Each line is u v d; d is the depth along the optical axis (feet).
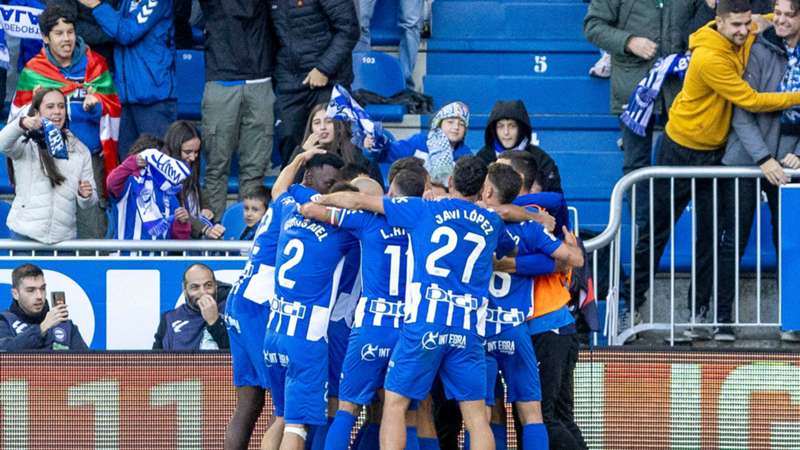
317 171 91.81
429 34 142.10
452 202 86.48
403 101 134.82
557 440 91.35
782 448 99.09
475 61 141.49
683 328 116.06
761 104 108.99
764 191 113.19
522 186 92.48
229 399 100.42
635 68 127.75
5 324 104.01
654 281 119.34
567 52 141.69
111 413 100.63
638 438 99.55
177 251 108.58
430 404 90.02
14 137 107.45
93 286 106.83
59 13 121.60
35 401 100.63
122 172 111.34
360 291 91.04
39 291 104.63
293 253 88.43
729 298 112.68
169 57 129.49
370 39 140.15
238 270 106.32
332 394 91.15
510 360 89.61
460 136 111.96
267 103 127.65
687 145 113.80
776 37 112.16
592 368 99.81
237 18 126.21
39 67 122.52
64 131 110.93
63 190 108.88
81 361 100.73
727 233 111.75
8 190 129.90
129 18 127.44
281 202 91.91
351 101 109.91
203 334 104.63
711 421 99.55
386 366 87.25
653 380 99.71
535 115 136.87
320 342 87.97
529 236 89.35
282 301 88.43
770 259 119.65
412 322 85.05
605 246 109.91
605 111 137.80
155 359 100.63
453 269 85.61
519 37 143.74
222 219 121.80
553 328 91.50
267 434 91.76
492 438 85.97
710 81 110.32
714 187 108.99
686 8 126.21
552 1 145.69
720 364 99.55
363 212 87.15
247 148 128.06
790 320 107.14
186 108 137.80
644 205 115.34
